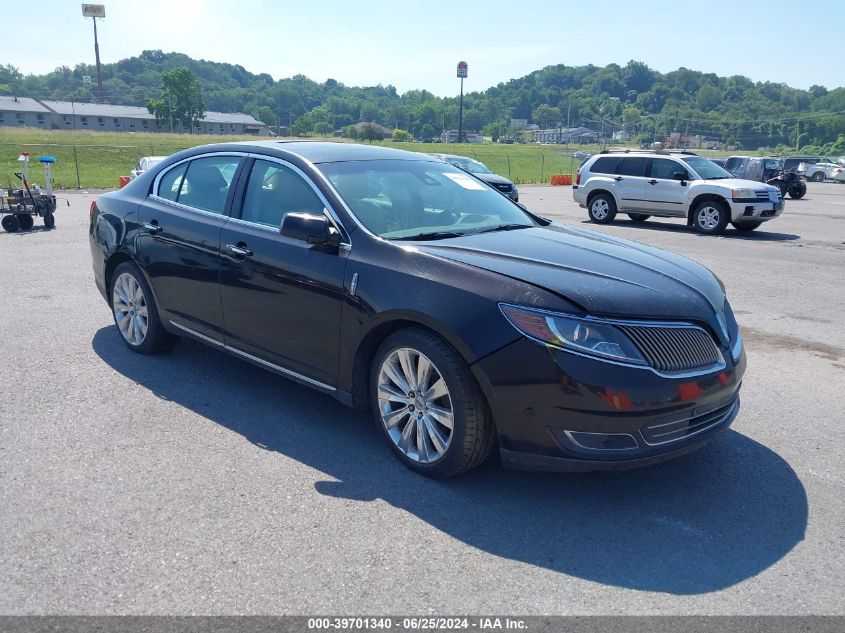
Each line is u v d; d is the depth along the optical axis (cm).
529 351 338
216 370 551
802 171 4981
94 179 3606
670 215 1681
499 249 402
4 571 297
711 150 17500
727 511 360
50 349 595
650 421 338
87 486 369
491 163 7100
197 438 430
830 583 301
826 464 416
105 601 280
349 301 401
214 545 319
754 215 1543
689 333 357
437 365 365
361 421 463
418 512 352
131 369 549
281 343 448
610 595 290
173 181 543
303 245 430
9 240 1244
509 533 335
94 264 617
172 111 13688
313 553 314
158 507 350
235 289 469
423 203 464
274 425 452
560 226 501
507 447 352
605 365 332
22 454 404
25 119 12269
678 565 312
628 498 371
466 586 294
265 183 474
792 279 1009
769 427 471
